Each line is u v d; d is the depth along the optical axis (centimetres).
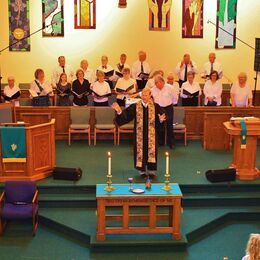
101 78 1183
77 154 1059
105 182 887
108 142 1159
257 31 1480
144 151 895
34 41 1455
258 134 902
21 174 888
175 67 1477
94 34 1462
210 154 1069
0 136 871
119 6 1452
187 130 1170
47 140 909
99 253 741
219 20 1468
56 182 887
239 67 1495
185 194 883
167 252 747
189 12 1461
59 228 804
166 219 776
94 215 829
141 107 887
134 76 1355
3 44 1450
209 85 1191
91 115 1155
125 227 751
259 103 1448
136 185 778
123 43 1473
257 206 874
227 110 1149
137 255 738
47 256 731
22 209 792
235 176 901
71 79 1332
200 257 734
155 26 1464
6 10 1434
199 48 1480
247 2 1468
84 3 1444
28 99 1183
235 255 740
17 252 742
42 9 1435
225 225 838
